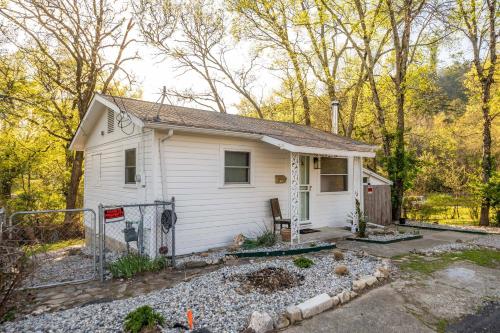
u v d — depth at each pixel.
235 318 3.75
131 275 5.59
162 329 3.48
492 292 4.80
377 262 6.21
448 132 20.30
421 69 13.13
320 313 3.98
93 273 5.80
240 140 8.20
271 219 8.83
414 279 5.34
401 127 12.92
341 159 10.79
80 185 17.28
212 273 5.50
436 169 19.31
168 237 6.84
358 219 9.58
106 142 9.44
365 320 3.81
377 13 13.37
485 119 12.77
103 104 9.19
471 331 3.62
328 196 10.31
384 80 14.66
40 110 14.48
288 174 9.30
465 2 12.90
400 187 12.72
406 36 13.03
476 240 8.94
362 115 19.33
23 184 16.33
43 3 12.90
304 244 7.79
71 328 3.51
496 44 12.81
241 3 16.62
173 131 6.91
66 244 11.55
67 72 14.88
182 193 7.08
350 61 17.66
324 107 20.28
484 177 12.63
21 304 4.34
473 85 14.86
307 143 8.22
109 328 3.50
